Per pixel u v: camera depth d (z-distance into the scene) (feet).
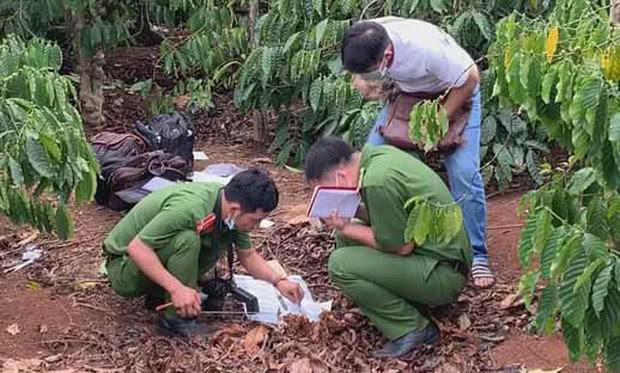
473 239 15.83
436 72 14.76
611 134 9.29
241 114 25.91
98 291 15.85
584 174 10.77
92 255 17.34
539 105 10.38
